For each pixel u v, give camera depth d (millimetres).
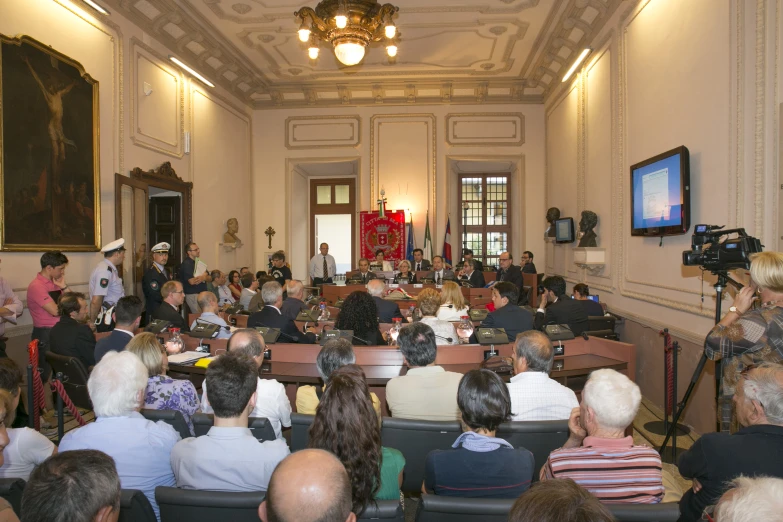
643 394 5441
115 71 6500
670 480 1951
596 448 1626
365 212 11180
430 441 2229
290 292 5176
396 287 8297
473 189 12055
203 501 1453
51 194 5395
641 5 5473
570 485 982
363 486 1585
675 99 4723
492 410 1754
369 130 11266
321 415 1660
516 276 8312
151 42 7383
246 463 1721
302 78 10453
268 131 11406
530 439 2180
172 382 2631
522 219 10969
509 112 11008
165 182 7645
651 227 5051
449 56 9273
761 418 1708
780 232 3291
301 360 3717
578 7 6805
